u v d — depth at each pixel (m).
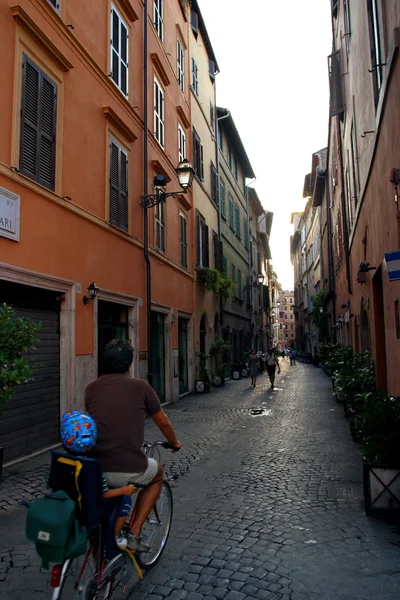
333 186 24.08
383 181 8.59
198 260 19.27
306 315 53.44
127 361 3.45
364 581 3.63
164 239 15.02
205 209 21.12
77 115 9.30
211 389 19.42
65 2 9.03
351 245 17.22
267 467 7.06
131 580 3.66
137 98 12.91
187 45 19.08
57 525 2.54
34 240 7.64
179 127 17.61
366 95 10.53
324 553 4.11
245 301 32.97
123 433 3.17
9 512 5.18
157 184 12.81
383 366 10.94
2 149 6.90
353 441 8.72
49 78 8.27
